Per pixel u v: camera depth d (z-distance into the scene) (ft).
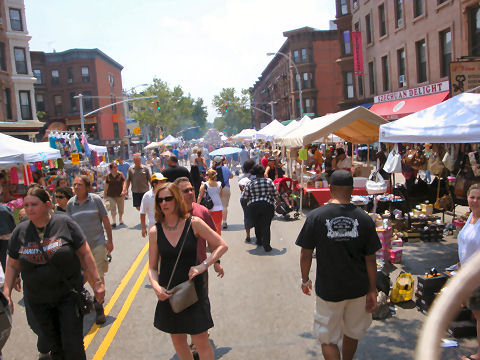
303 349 14.85
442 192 33.12
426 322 2.15
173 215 11.91
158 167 90.07
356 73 96.37
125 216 47.57
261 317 17.74
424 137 22.20
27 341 16.98
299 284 21.53
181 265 11.68
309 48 171.32
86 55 179.01
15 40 103.91
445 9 62.59
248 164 36.94
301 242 12.34
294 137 43.11
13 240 12.60
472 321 14.40
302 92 173.27
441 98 62.80
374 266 12.03
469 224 13.94
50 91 180.24
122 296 21.40
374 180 24.90
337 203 12.24
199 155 56.54
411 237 28.55
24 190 43.83
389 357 13.94
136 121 279.49
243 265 25.31
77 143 67.82
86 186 19.02
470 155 25.73
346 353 12.51
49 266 12.24
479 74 40.22
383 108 81.61
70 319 12.37
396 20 79.00
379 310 16.84
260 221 28.12
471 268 2.21
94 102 181.47
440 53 65.16
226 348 15.20
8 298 12.25
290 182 40.50
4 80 100.07
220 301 19.79
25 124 101.55
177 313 11.37
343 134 47.57
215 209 27.50
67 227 12.89
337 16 118.42
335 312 11.89
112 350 15.49
